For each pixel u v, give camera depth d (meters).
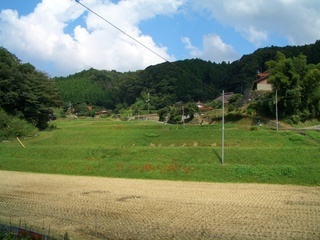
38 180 36.81
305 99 71.38
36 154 48.50
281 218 21.25
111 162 41.44
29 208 25.33
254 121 72.56
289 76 70.75
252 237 18.16
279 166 34.25
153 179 36.00
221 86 157.38
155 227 20.28
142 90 180.25
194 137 53.38
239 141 48.59
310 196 26.88
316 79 70.50
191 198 27.09
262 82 101.75
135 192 29.88
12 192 31.14
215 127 64.62
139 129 67.75
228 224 20.38
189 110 95.44
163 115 108.06
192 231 19.38
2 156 49.38
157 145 52.59
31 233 15.80
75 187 32.78
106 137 60.78
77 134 65.56
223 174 34.56
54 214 23.56
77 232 19.70
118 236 18.94
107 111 171.75
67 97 188.62
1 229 16.45
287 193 28.06
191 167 36.69
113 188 31.84
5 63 69.38
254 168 34.44
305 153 37.56
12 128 63.47
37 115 73.31
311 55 129.38
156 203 25.89
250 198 26.62
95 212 23.88
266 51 153.25
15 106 70.69
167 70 171.25
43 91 73.44
